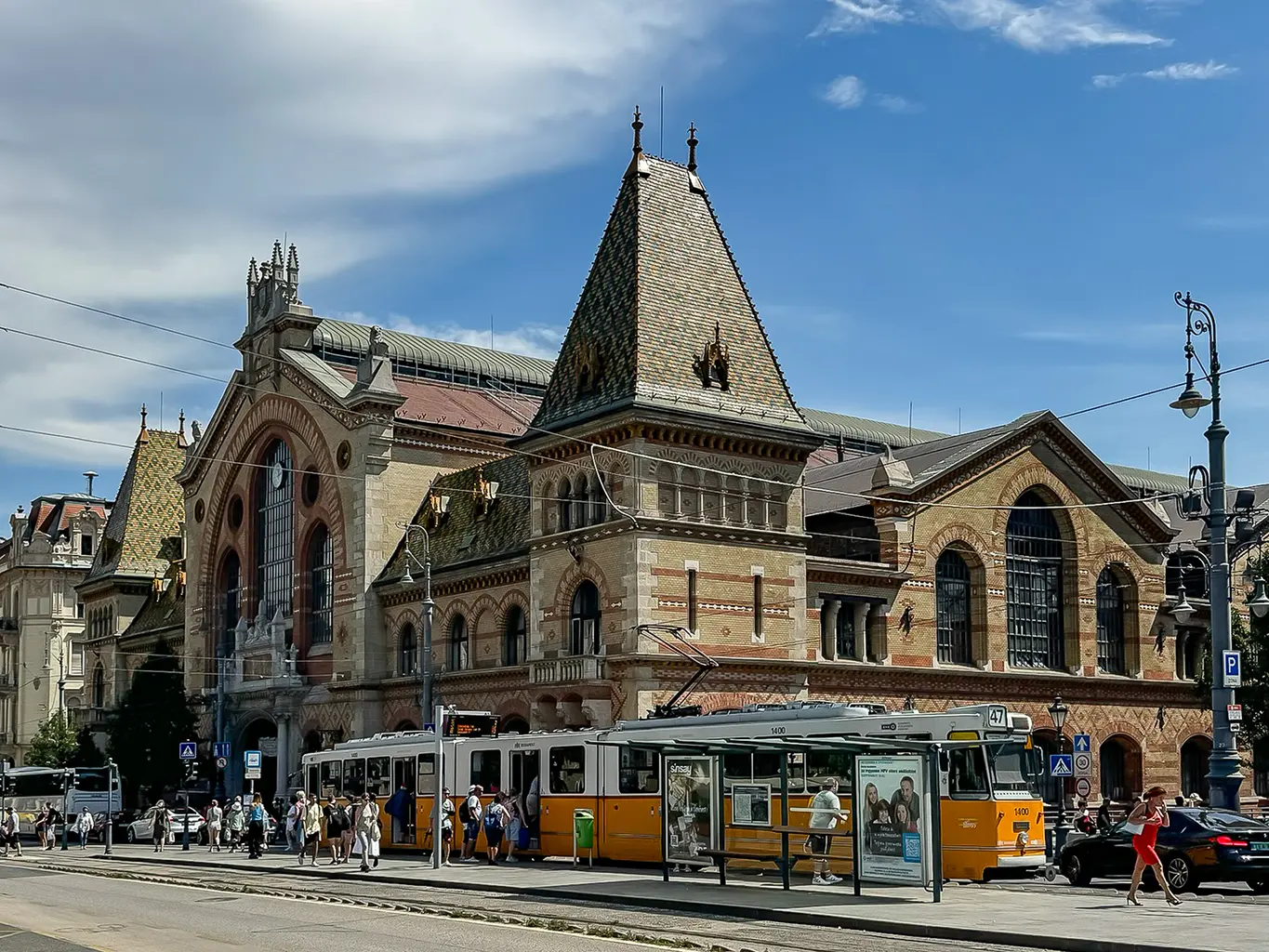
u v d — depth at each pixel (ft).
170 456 368.68
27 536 452.35
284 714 248.52
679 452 181.47
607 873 133.08
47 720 400.06
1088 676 224.94
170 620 309.01
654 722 141.18
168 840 239.91
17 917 99.09
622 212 193.36
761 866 120.57
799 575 190.49
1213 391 124.36
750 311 196.34
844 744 104.68
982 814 120.06
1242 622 191.21
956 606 215.72
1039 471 225.97
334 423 246.27
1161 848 110.52
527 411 284.61
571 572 187.32
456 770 166.09
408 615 228.84
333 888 125.70
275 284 267.39
